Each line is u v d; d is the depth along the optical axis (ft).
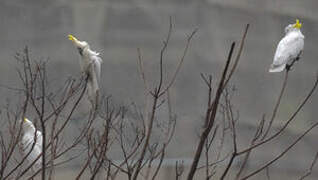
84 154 46.29
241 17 71.51
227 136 54.08
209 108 25.03
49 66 64.64
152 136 54.54
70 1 69.97
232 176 51.88
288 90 69.26
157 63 68.90
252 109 66.39
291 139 65.41
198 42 70.44
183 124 60.59
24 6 68.64
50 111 36.45
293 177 63.57
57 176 49.26
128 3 71.46
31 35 67.87
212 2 71.31
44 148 25.05
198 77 67.67
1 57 64.64
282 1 72.02
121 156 47.78
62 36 68.49
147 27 71.00
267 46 70.38
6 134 35.40
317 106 68.49
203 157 54.80
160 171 53.01
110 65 68.69
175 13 71.56
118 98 63.77
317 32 72.18
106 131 26.78
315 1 72.54
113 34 70.33
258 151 63.10
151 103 53.78
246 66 69.31
